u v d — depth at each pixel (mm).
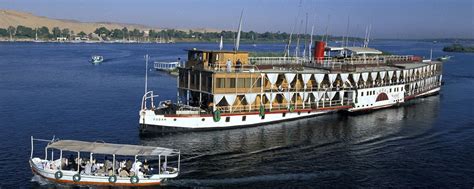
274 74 84875
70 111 98062
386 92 104688
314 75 89875
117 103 109375
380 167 62594
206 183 55625
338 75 93812
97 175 52656
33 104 105562
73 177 52656
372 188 54906
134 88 137125
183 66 87812
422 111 103250
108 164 54750
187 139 74562
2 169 58688
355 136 78812
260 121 84375
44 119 89438
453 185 56312
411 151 70438
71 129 81562
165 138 75062
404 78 111250
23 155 64938
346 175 59219
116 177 52719
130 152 54312
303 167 62062
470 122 91562
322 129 83312
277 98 88000
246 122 82750
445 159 66500
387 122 90500
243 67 83562
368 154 68500
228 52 82625
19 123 85625
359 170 61219
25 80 149375
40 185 53250
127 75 173250
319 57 114938
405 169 61906
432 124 89188
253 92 82750
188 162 63156
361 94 98500
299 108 89625
